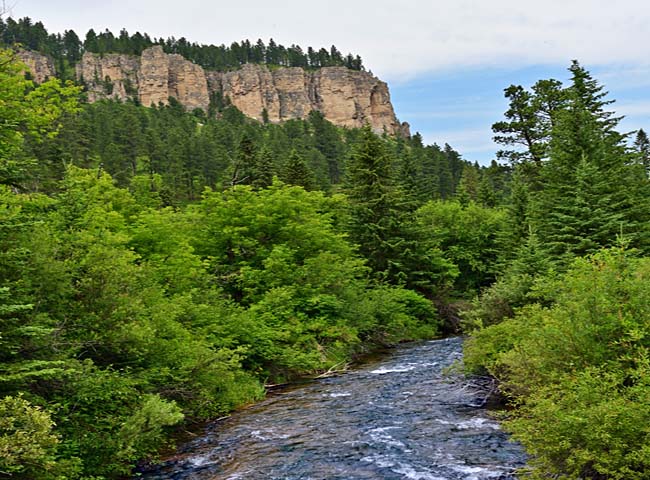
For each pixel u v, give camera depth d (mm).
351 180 37062
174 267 17797
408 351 24484
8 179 9555
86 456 9156
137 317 11406
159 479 9430
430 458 9625
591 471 6754
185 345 13398
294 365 19500
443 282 37469
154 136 85875
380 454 10039
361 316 25891
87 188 21109
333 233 30891
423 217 44500
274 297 21578
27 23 184875
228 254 24641
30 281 9414
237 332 17812
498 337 12977
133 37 197375
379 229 34375
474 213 44969
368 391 15844
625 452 6051
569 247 20969
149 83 178375
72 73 181250
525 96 38219
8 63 11156
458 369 14516
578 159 24531
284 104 196875
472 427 11383
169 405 10203
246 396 15555
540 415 6820
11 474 7090
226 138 103438
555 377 7547
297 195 27625
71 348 9672
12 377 7258
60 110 13094
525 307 13828
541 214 26828
